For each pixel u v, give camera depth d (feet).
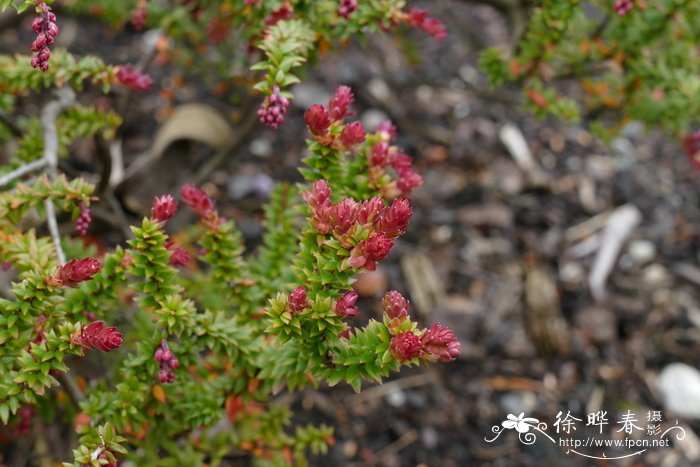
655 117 1.96
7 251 1.59
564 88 3.25
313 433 1.79
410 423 2.30
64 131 1.84
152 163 2.31
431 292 2.59
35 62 1.46
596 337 2.52
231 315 1.73
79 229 1.64
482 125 3.17
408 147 3.06
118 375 1.70
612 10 1.88
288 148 2.99
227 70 2.33
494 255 2.74
